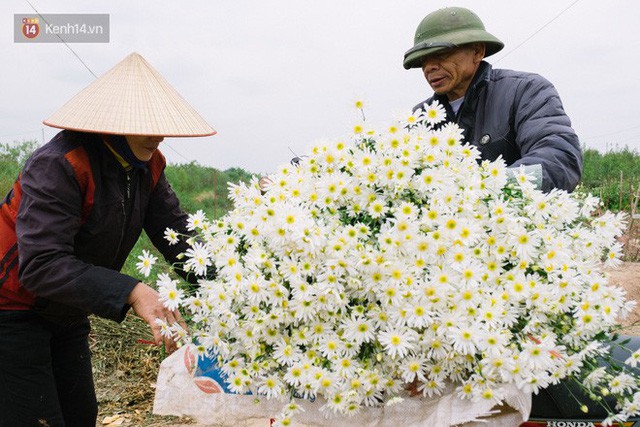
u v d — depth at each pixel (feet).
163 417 13.00
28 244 6.48
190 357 5.90
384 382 5.31
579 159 7.79
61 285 6.39
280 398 5.57
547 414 6.28
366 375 5.24
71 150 6.83
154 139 7.32
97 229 7.19
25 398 7.14
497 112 8.89
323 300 5.39
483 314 5.19
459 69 8.94
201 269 5.88
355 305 5.57
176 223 8.36
